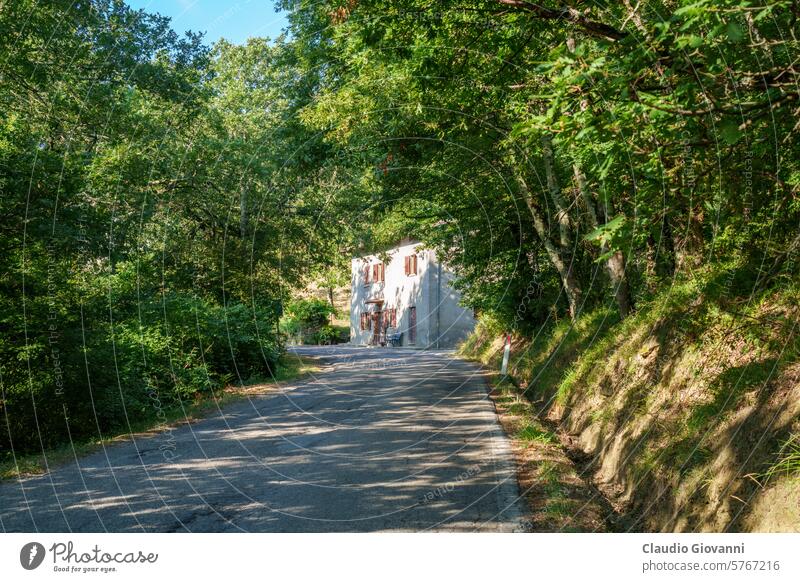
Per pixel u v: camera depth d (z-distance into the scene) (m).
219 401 13.81
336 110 13.93
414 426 9.73
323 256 26.73
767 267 5.60
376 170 16.14
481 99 8.74
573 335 13.97
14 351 9.61
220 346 18.05
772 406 4.01
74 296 10.62
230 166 21.48
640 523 4.67
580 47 3.80
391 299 47.75
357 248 28.61
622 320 10.77
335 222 25.77
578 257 17.06
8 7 11.61
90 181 12.43
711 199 4.57
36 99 12.99
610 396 8.02
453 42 7.52
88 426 10.11
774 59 4.06
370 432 9.29
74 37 12.95
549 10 4.80
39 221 9.86
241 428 10.02
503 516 4.96
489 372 20.38
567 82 3.80
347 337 59.25
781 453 3.54
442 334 41.56
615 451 6.35
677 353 6.30
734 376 4.80
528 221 19.53
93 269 11.65
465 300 24.23
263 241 23.09
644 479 5.13
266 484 6.25
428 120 12.23
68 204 10.53
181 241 20.12
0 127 10.07
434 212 19.52
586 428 8.27
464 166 16.30
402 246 45.78
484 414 10.81
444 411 11.32
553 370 13.38
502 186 17.33
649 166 4.24
